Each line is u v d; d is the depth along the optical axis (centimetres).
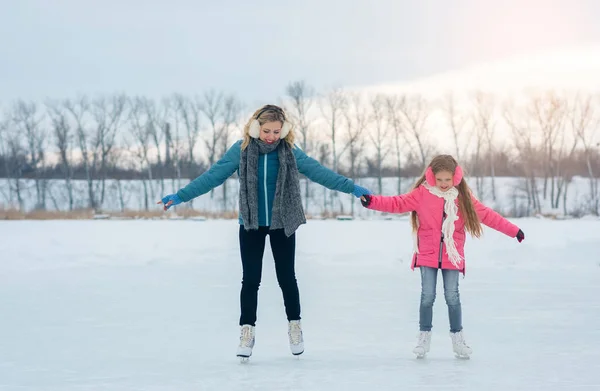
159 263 1338
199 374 493
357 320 731
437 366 515
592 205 4547
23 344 613
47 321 736
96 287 1016
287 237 548
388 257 1372
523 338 629
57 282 1075
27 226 2719
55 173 5334
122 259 1390
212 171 554
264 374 491
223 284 1048
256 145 543
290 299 552
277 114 537
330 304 843
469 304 835
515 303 841
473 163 5025
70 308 824
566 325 694
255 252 548
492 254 1330
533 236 1822
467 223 559
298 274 1162
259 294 959
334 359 545
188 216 3828
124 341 626
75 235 2086
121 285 1038
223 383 464
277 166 546
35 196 5269
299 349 549
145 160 5284
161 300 887
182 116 5278
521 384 455
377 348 590
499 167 5069
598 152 4900
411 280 1081
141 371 505
